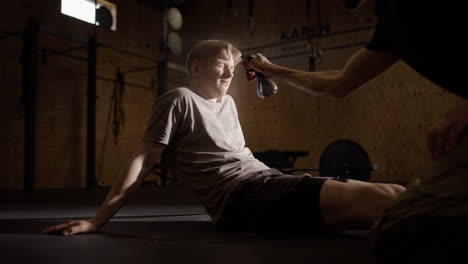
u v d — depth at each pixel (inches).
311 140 342.0
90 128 285.1
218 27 403.5
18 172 288.0
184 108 64.4
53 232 59.0
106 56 350.6
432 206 24.7
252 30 297.0
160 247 47.1
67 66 320.8
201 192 65.1
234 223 61.3
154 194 212.4
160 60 366.9
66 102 318.0
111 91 351.9
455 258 23.7
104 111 344.5
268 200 56.6
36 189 289.7
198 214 100.3
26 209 123.6
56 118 311.0
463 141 25.5
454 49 27.8
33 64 257.8
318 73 54.0
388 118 310.3
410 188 27.2
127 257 40.8
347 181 54.7
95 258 40.5
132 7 379.2
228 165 63.3
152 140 63.6
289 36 360.5
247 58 65.7
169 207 126.9
